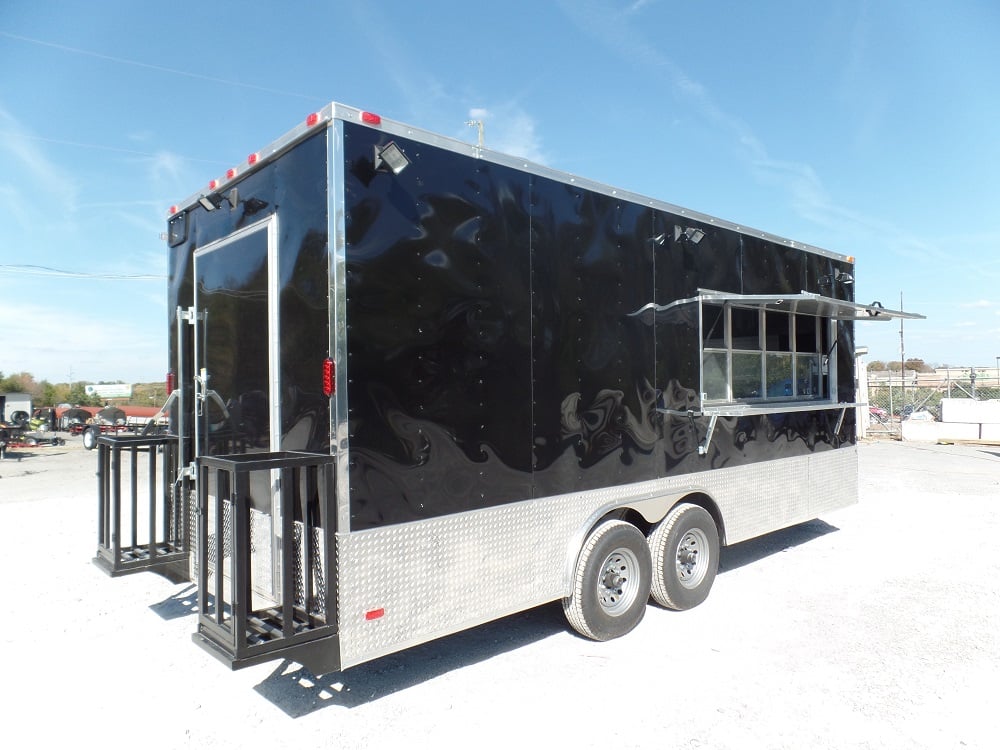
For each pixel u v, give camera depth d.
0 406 23.23
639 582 4.30
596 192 4.13
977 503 8.95
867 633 4.24
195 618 4.51
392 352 3.07
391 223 3.09
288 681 3.57
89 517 8.22
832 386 6.51
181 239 4.34
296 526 3.11
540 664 3.78
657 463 4.50
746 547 6.55
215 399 3.87
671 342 4.66
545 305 3.78
